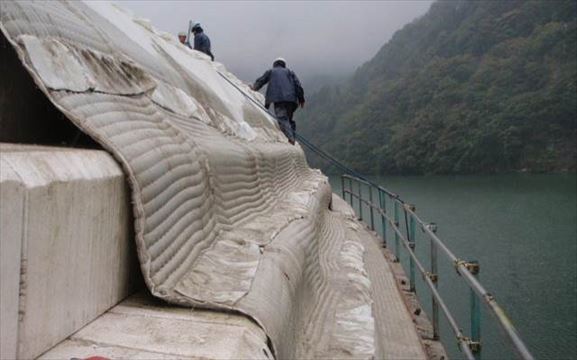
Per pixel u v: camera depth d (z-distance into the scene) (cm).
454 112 8450
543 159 6781
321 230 677
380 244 878
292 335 296
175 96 474
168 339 188
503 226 2478
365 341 365
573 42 8100
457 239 2150
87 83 258
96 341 181
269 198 575
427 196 4381
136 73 362
